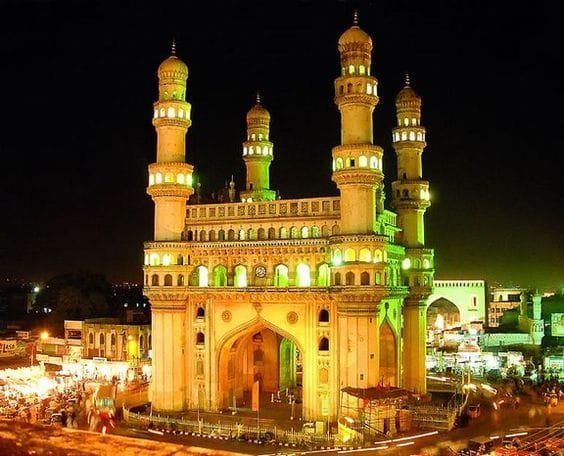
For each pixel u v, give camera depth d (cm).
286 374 7344
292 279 6016
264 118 7650
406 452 4678
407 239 6888
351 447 4853
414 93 7038
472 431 5266
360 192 5666
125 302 15375
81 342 8712
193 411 6175
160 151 6462
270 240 6069
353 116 5772
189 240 6450
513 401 6259
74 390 6512
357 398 5388
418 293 6744
